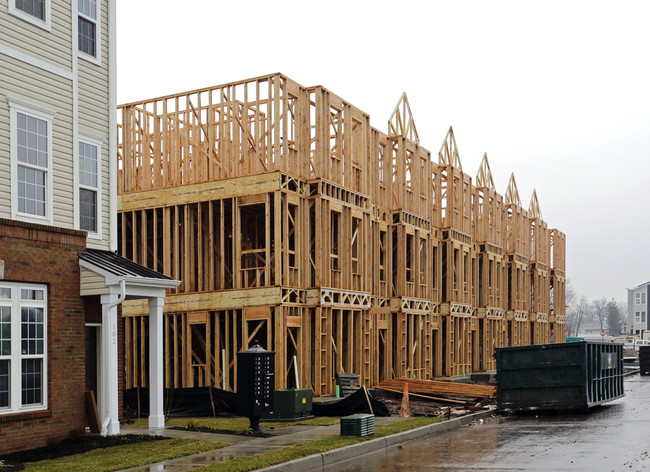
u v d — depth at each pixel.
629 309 125.19
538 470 12.46
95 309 16.97
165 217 28.66
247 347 26.45
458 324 41.50
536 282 59.41
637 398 28.03
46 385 15.10
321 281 27.50
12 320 14.46
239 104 27.61
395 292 35.88
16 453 14.06
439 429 19.08
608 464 12.91
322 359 27.83
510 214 54.59
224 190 27.31
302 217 27.53
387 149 35.16
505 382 23.03
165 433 16.61
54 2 16.28
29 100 15.42
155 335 17.50
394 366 35.62
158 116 29.56
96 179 17.45
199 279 27.70
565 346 22.34
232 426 17.91
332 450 14.46
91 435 15.70
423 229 37.34
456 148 43.28
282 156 27.14
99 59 17.72
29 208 15.30
